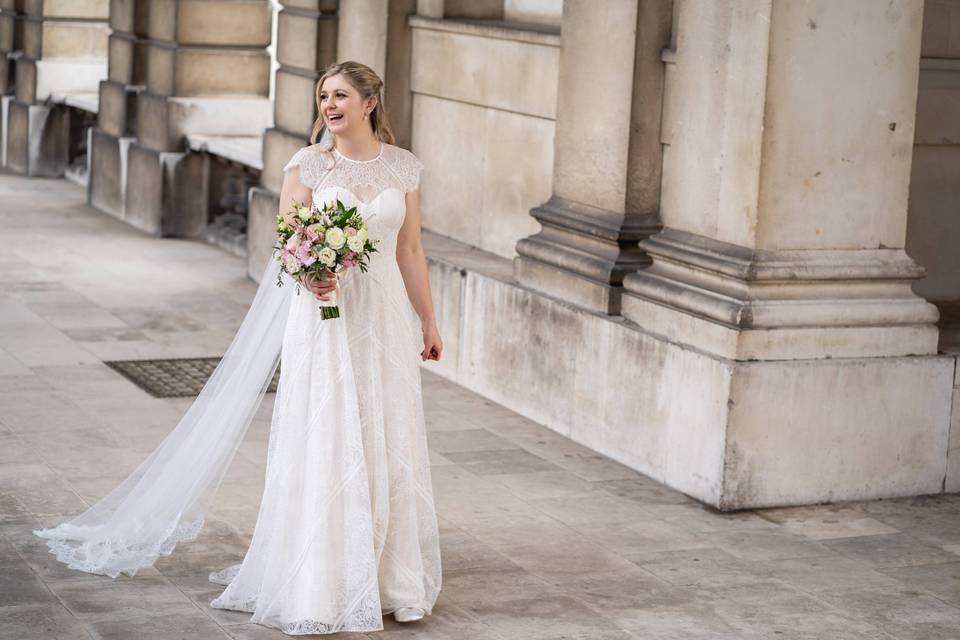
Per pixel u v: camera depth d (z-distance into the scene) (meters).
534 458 7.76
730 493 6.97
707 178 7.27
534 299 8.47
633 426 7.62
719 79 7.13
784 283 7.01
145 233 14.65
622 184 7.96
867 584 6.10
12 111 18.70
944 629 5.62
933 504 7.25
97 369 9.20
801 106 6.89
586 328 7.98
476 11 10.56
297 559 5.37
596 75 8.14
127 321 10.63
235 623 5.39
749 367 6.89
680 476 7.27
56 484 6.89
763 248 6.98
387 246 5.55
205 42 14.34
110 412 8.22
